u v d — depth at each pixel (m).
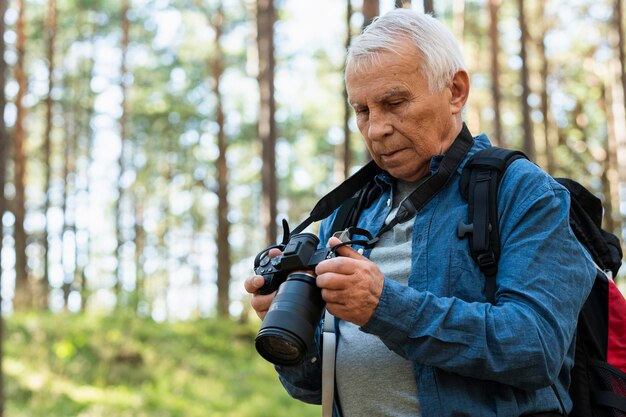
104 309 16.23
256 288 1.55
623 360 1.65
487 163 1.60
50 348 11.84
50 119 22.89
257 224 33.62
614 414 1.60
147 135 27.78
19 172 20.09
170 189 30.91
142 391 10.85
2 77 7.25
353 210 1.90
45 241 23.17
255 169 29.64
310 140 26.91
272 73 16.50
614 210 20.72
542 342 1.41
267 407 11.06
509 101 22.17
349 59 1.68
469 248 1.55
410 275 1.59
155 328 15.11
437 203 1.63
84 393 10.31
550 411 1.54
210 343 15.13
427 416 1.51
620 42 18.17
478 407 1.48
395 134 1.65
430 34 1.64
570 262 1.51
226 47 23.19
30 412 9.03
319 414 11.12
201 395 11.40
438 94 1.65
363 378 1.64
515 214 1.53
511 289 1.47
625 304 1.68
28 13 22.72
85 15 23.55
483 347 1.40
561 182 1.80
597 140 23.92
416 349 1.42
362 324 1.42
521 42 16.80
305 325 1.38
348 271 1.38
